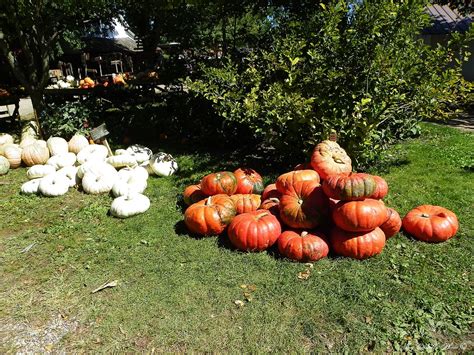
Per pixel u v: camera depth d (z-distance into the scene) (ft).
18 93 44.42
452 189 17.01
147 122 29.73
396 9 15.75
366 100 15.51
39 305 11.07
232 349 9.24
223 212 13.83
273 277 11.66
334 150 14.99
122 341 9.62
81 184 19.88
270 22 25.14
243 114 19.80
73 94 35.22
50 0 29.45
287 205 12.94
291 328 9.77
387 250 12.72
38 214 17.11
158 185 19.79
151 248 13.60
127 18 39.19
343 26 17.94
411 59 16.43
